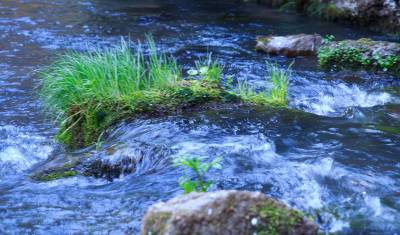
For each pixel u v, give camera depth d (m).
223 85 3.91
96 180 2.92
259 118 3.32
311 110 3.66
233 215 1.88
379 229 2.45
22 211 2.63
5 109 3.78
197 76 3.95
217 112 3.37
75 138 3.32
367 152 2.96
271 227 1.89
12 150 3.26
